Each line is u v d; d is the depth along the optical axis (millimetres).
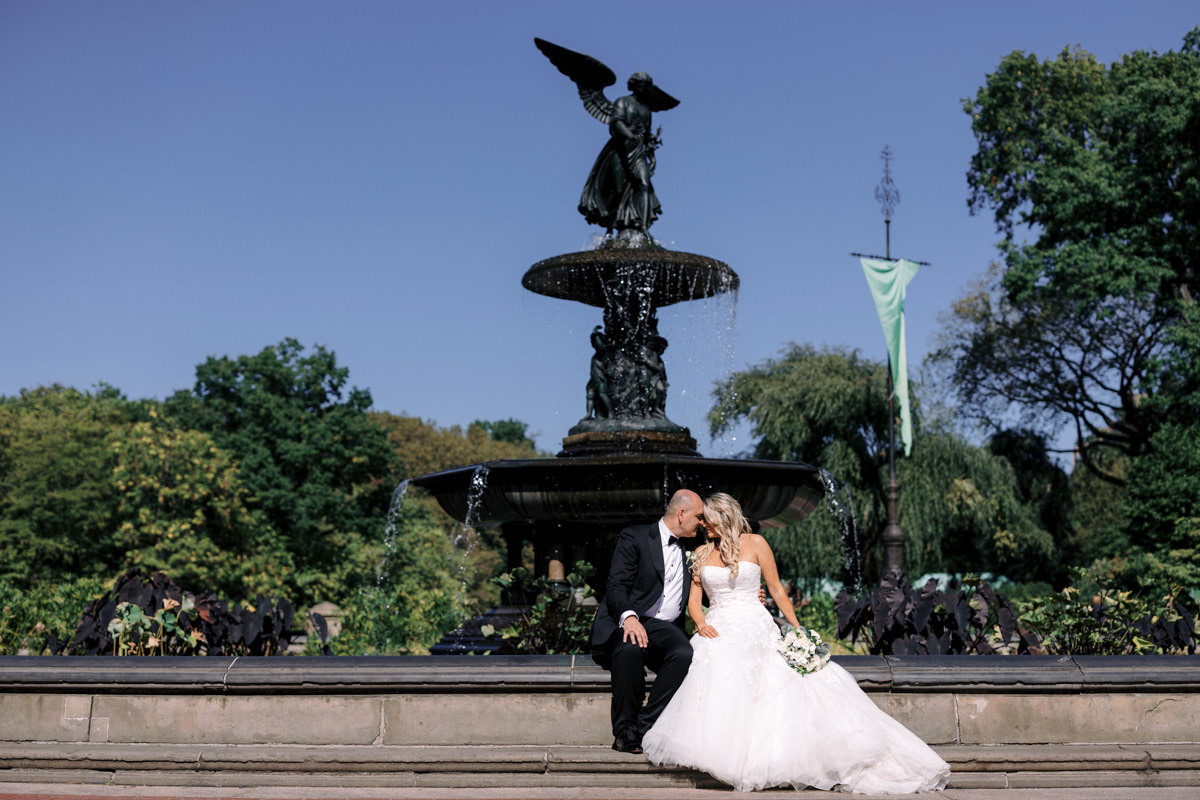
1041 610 7938
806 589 32625
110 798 5367
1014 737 5938
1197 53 32906
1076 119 35875
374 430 45219
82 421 40031
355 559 42688
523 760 5703
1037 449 39031
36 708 6059
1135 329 36750
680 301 12102
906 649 7402
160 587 7551
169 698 6023
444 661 6027
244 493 40688
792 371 35688
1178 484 28750
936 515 33406
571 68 11758
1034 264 33125
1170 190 31922
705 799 5273
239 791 5559
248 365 45062
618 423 11000
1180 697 5984
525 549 12430
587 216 11828
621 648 5754
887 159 31000
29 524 37406
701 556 6004
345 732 5945
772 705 5535
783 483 10094
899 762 5457
